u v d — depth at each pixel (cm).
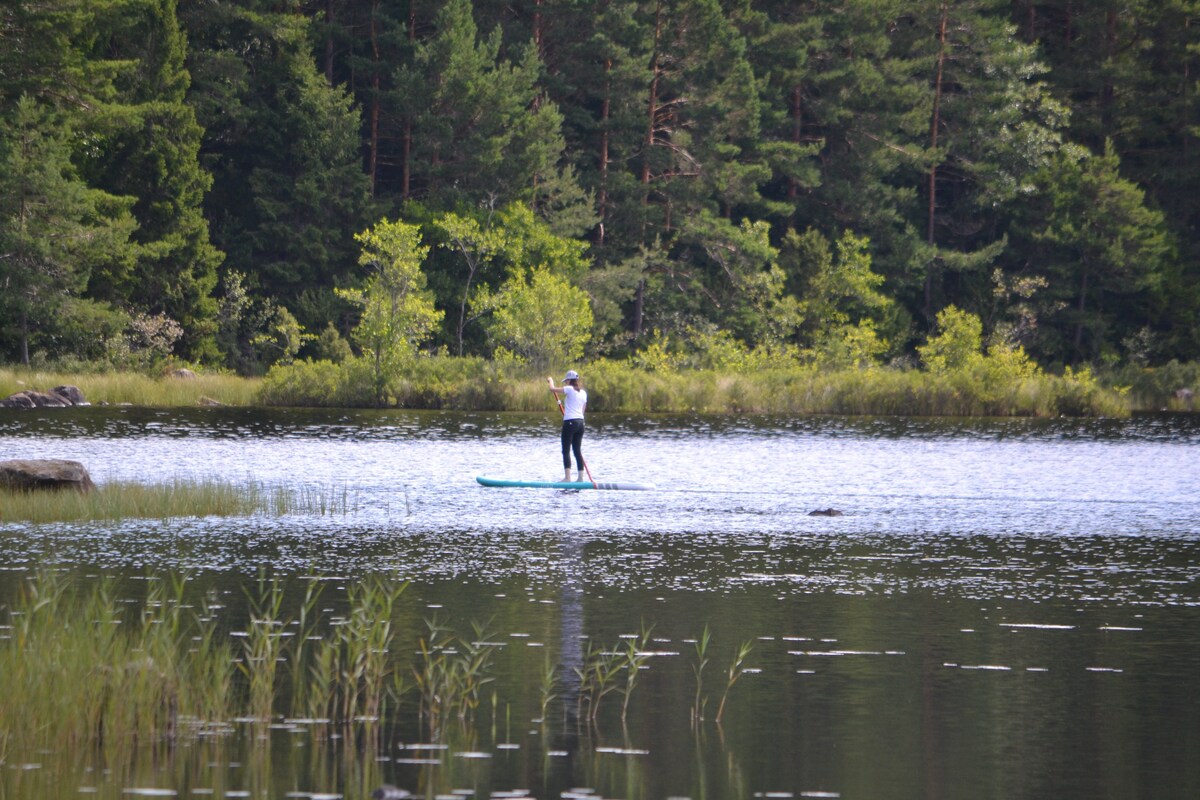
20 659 2273
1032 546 4450
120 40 15762
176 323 14775
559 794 1930
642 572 3800
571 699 2453
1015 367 13288
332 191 16538
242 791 1922
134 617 2989
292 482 6203
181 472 6538
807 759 2108
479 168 16938
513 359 13938
